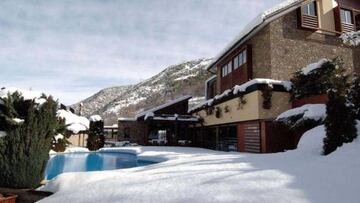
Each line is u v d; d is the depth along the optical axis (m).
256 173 5.81
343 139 7.84
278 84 16.33
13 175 7.30
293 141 15.65
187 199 4.54
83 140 30.38
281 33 18.72
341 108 8.06
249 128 16.98
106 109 133.38
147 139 29.19
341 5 20.98
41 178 7.80
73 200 5.56
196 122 26.66
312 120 12.74
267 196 4.39
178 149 21.25
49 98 8.32
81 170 15.85
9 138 7.41
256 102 16.05
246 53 20.70
